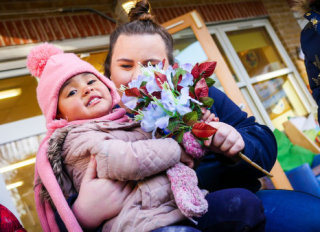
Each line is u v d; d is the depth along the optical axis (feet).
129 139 3.42
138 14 4.37
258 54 17.16
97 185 3.04
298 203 3.67
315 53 5.76
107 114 3.87
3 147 10.32
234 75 16.15
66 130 3.41
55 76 3.79
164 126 3.19
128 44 3.94
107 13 12.71
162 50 4.04
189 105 3.35
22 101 11.04
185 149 3.21
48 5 11.73
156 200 2.99
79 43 11.84
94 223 3.06
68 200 3.34
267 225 3.66
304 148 12.52
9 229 3.92
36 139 10.82
